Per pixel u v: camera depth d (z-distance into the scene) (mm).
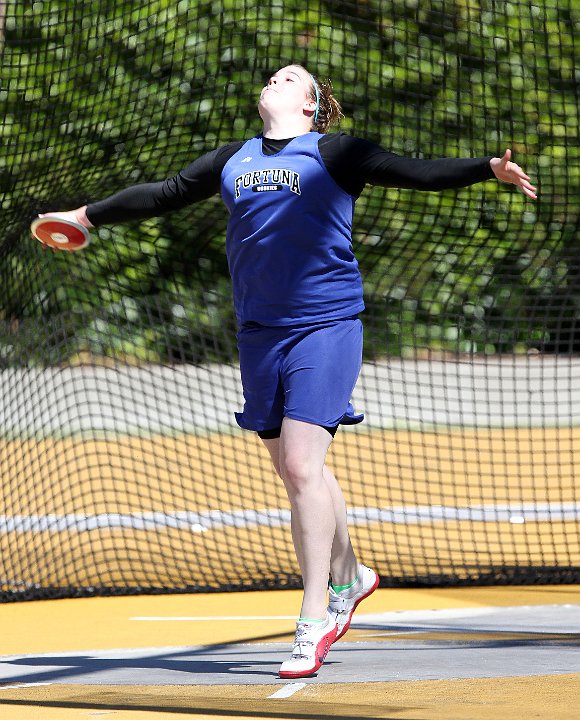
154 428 47719
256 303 13453
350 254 13609
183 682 13266
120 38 26125
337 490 14266
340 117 14992
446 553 25891
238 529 28328
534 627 17500
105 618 19578
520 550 26281
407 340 52531
